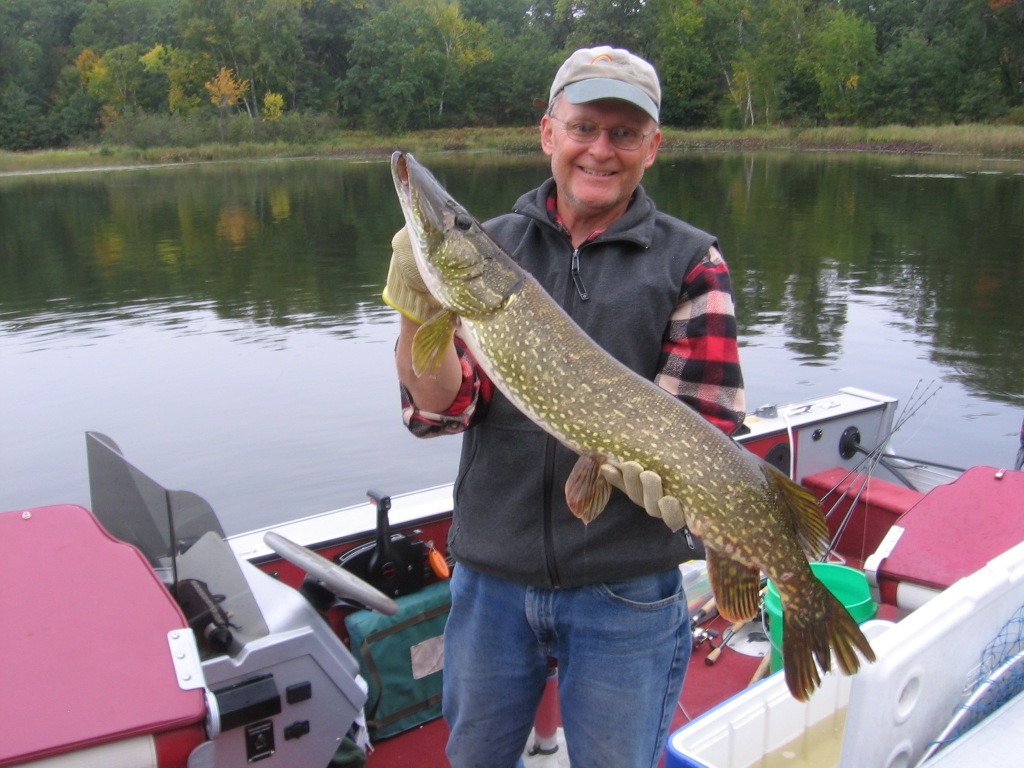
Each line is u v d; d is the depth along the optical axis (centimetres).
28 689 183
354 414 824
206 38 6197
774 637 334
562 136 217
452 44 6328
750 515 205
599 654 213
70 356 1029
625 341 215
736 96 5897
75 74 6806
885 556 312
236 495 659
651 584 214
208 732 189
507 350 211
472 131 6162
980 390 890
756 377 933
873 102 5406
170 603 205
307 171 4162
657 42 6119
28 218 2369
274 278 1481
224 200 2789
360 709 256
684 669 226
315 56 6738
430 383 211
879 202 2366
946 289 1352
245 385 905
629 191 219
